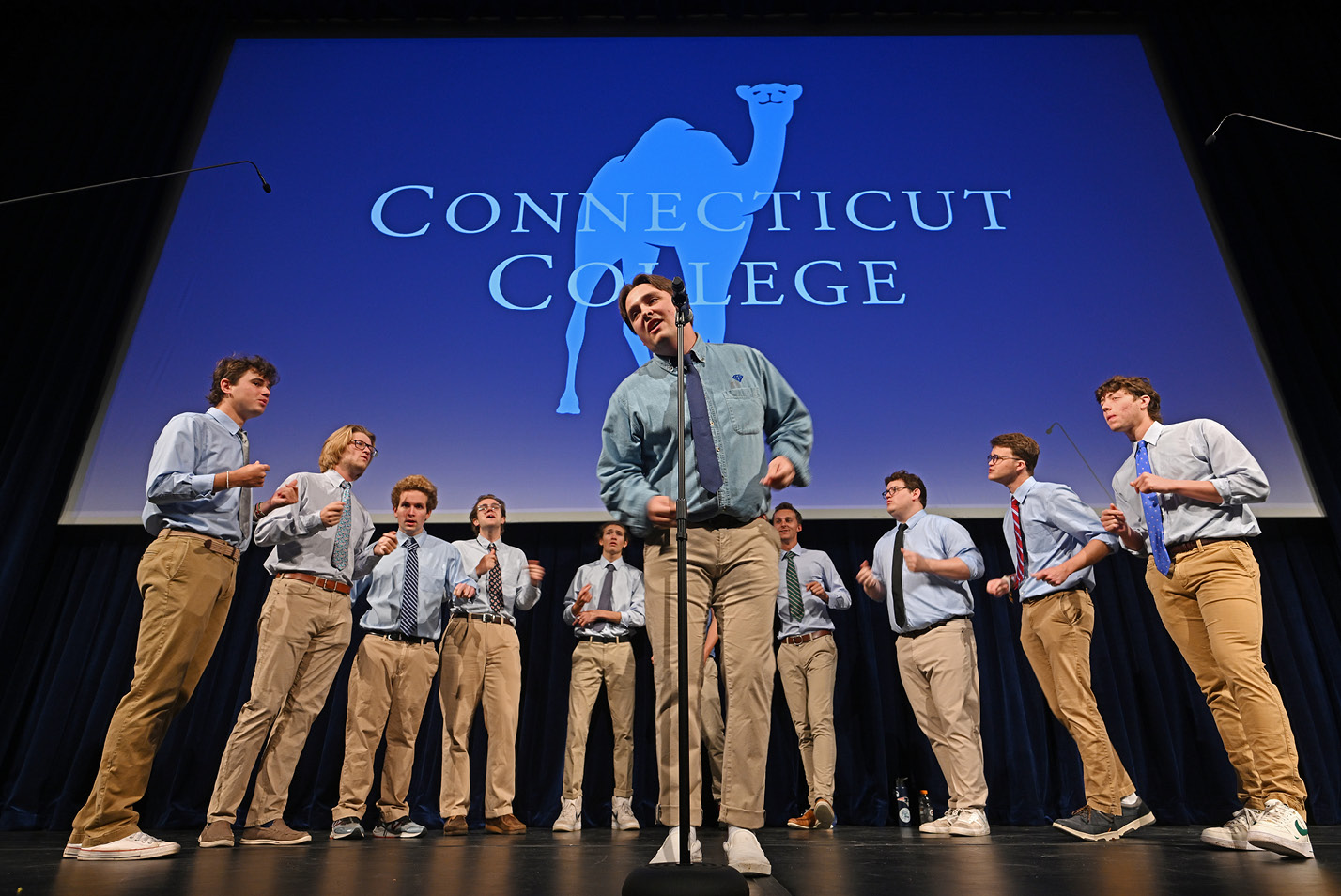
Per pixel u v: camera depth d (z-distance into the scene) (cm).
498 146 382
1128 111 386
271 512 234
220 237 359
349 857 187
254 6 410
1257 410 323
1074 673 239
